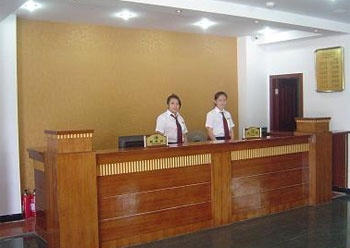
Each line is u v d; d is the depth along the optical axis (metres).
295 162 5.43
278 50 7.34
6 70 4.97
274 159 5.18
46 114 5.48
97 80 5.88
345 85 6.39
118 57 6.05
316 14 5.54
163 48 6.49
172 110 5.03
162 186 4.26
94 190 3.78
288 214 5.13
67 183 3.64
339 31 6.09
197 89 6.88
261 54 7.46
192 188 4.46
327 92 6.63
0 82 4.94
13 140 5.04
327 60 6.57
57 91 5.56
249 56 7.27
